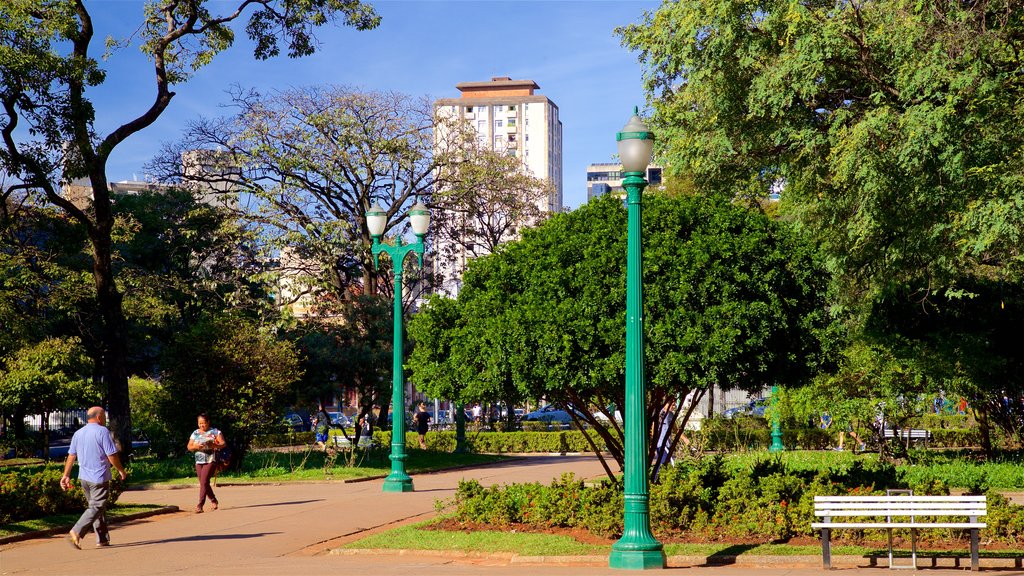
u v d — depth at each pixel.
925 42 16.34
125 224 37.25
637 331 10.70
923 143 15.40
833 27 16.78
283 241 35.38
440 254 44.78
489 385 13.12
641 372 10.70
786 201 22.41
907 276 20.47
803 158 19.19
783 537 11.91
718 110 19.19
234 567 11.14
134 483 23.48
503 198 42.22
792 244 13.50
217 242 40.66
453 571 10.43
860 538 11.77
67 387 27.44
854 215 17.95
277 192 35.88
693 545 11.43
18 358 28.31
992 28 16.64
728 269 12.55
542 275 12.93
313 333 33.75
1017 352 21.73
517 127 153.00
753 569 10.41
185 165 40.12
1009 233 14.75
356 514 16.48
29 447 35.34
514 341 12.58
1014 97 16.45
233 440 26.31
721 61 18.64
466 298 14.52
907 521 11.75
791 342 13.20
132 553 12.41
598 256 12.80
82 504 16.25
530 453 37.69
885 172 16.22
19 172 23.39
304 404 33.59
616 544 10.57
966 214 15.16
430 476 25.66
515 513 13.47
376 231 21.34
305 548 12.78
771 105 18.39
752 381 13.28
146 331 40.91
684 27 18.80
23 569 11.15
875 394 23.19
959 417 33.81
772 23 17.89
